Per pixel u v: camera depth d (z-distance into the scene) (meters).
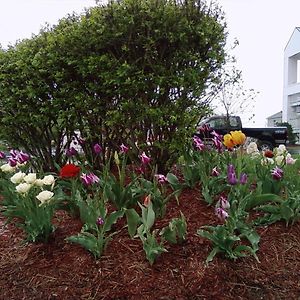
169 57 3.81
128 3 3.74
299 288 2.50
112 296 2.37
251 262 2.62
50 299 2.38
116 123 3.96
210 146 3.86
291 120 29.97
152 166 3.92
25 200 2.78
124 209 2.74
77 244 2.76
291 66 29.86
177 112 3.84
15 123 4.65
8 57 4.52
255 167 3.56
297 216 3.02
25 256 2.71
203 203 3.31
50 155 4.84
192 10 3.84
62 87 4.16
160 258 2.59
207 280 2.45
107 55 3.82
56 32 4.37
